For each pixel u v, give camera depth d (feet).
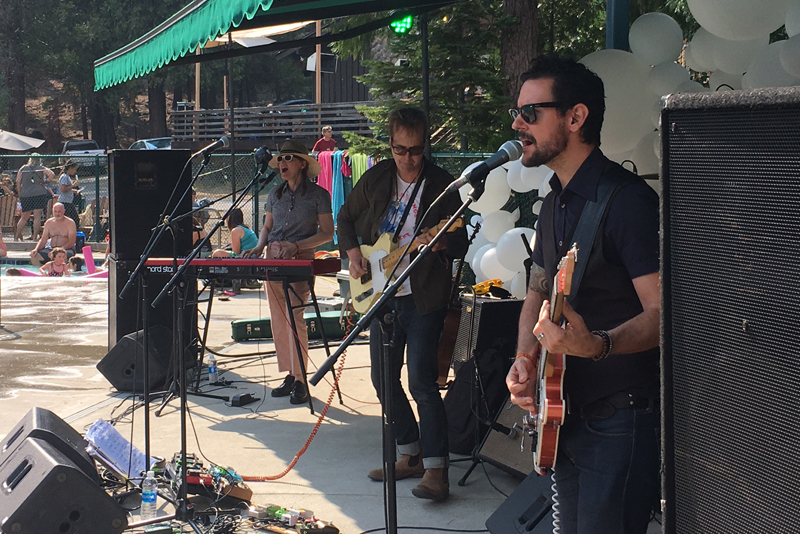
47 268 43.06
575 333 6.45
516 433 13.29
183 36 16.15
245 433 16.31
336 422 17.10
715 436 5.71
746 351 5.48
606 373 7.00
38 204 56.95
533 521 10.41
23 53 134.10
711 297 5.67
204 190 54.80
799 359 5.17
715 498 5.73
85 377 21.03
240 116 73.87
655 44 14.69
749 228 5.41
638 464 6.95
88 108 148.05
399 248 13.01
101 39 129.08
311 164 18.66
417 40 30.42
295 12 20.31
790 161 5.18
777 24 12.38
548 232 7.53
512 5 30.63
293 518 11.75
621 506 6.98
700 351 5.77
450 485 13.57
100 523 10.40
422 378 12.79
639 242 6.78
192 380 20.25
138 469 13.50
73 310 31.60
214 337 26.21
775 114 5.24
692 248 5.75
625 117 14.53
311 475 14.02
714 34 13.08
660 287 5.93
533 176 17.61
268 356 23.41
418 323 12.82
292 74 146.72
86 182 69.72
